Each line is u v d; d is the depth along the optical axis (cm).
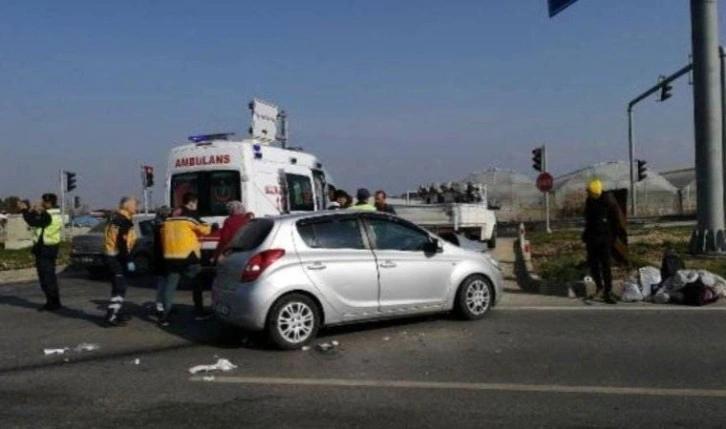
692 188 5359
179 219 1038
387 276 902
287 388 665
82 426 566
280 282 828
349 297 873
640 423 543
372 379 689
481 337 865
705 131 1484
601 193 1104
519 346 812
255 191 1388
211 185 1393
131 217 1059
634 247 1744
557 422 549
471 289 974
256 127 1511
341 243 887
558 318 978
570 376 680
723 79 1806
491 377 684
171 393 658
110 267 1038
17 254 2573
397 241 931
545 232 3070
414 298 926
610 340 828
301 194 1541
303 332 842
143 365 775
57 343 912
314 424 558
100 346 885
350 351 812
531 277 1316
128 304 1258
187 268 1034
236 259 864
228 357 804
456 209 2336
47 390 677
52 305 1225
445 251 966
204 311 1124
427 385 662
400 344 841
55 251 1227
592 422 547
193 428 557
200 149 1409
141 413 599
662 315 980
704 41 1484
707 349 773
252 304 823
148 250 1800
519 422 551
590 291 1166
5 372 753
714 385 639
